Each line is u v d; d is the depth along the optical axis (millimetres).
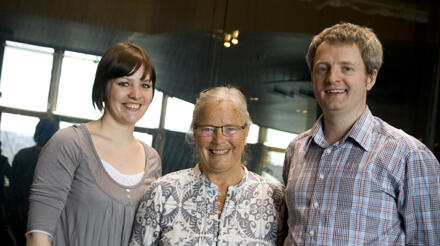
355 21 3033
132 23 2711
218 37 2857
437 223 1410
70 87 2578
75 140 1751
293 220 1596
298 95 2941
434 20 3059
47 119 2533
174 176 1716
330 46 1527
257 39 2916
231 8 2879
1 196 2457
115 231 1728
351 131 1535
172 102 2764
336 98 1513
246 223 1630
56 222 1688
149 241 1649
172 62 2777
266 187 1722
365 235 1444
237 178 1711
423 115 3033
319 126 1638
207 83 2830
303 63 2955
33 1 2533
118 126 1859
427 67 3049
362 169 1489
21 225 2479
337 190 1502
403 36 3057
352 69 1498
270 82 2918
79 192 1716
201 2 2832
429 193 1416
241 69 2887
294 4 2967
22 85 2502
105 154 1805
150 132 2719
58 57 2564
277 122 2910
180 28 2797
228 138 1637
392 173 1452
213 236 1601
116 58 1792
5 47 2484
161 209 1655
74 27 2598
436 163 1446
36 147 2512
